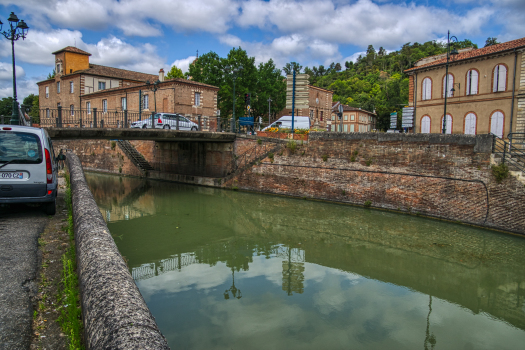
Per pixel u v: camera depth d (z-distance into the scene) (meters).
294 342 6.58
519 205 13.45
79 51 46.25
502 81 23.56
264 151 23.44
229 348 6.31
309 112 46.84
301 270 10.75
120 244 13.01
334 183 19.98
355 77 105.69
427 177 16.41
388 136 17.77
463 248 12.62
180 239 13.91
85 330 2.97
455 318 7.99
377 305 8.45
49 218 8.04
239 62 43.06
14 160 7.50
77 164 14.55
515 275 10.51
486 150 14.44
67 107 45.00
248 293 8.84
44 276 4.89
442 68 27.14
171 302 8.20
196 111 34.47
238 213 18.27
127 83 46.34
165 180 30.42
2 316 3.79
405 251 12.60
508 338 7.15
